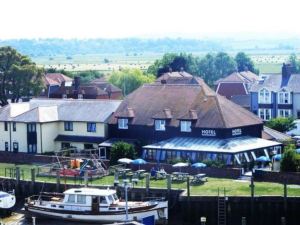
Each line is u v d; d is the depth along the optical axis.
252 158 89.56
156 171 83.69
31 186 83.69
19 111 110.31
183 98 99.44
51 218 75.31
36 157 100.69
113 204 72.62
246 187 76.19
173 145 92.62
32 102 113.25
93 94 159.38
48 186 82.69
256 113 129.62
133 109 101.31
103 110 104.19
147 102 101.62
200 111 95.69
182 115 95.81
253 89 129.88
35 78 149.38
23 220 77.00
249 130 95.94
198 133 93.88
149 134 98.19
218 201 71.62
